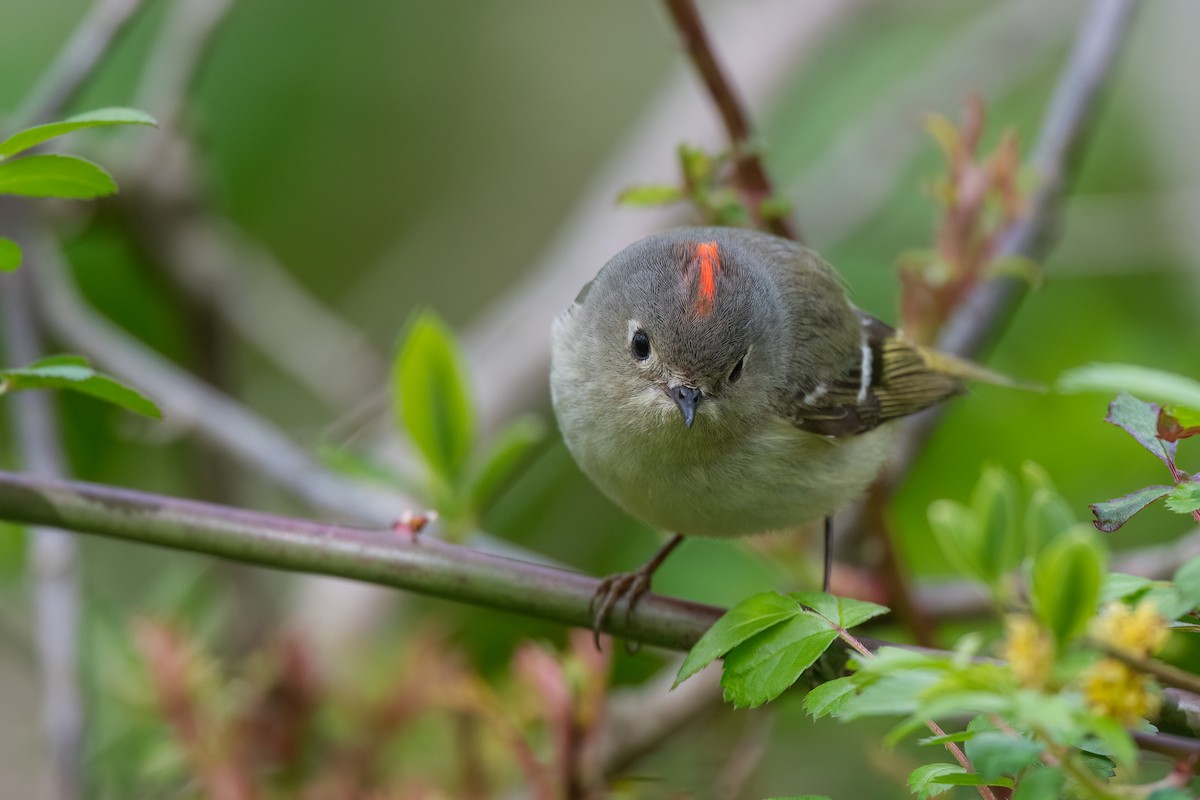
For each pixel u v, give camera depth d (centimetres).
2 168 484
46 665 794
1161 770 667
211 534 621
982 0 1487
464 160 1559
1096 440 1099
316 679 795
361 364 1282
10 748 1030
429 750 870
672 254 808
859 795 948
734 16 1536
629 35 1661
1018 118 1405
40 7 1341
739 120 862
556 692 720
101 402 1225
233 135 1406
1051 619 364
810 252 901
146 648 784
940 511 744
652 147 1379
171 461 1282
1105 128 1370
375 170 1497
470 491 855
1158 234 1197
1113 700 375
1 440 1202
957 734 427
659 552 804
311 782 791
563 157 1605
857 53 1502
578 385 807
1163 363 1148
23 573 1091
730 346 773
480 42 1573
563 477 1267
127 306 1341
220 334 1277
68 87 959
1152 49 1259
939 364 930
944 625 967
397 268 1512
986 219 965
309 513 1207
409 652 850
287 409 1492
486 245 1555
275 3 1444
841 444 828
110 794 892
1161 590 429
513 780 830
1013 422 1127
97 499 614
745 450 791
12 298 1013
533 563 655
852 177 1304
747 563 1068
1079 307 1202
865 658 425
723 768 931
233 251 1315
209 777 761
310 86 1452
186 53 1150
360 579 629
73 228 1189
